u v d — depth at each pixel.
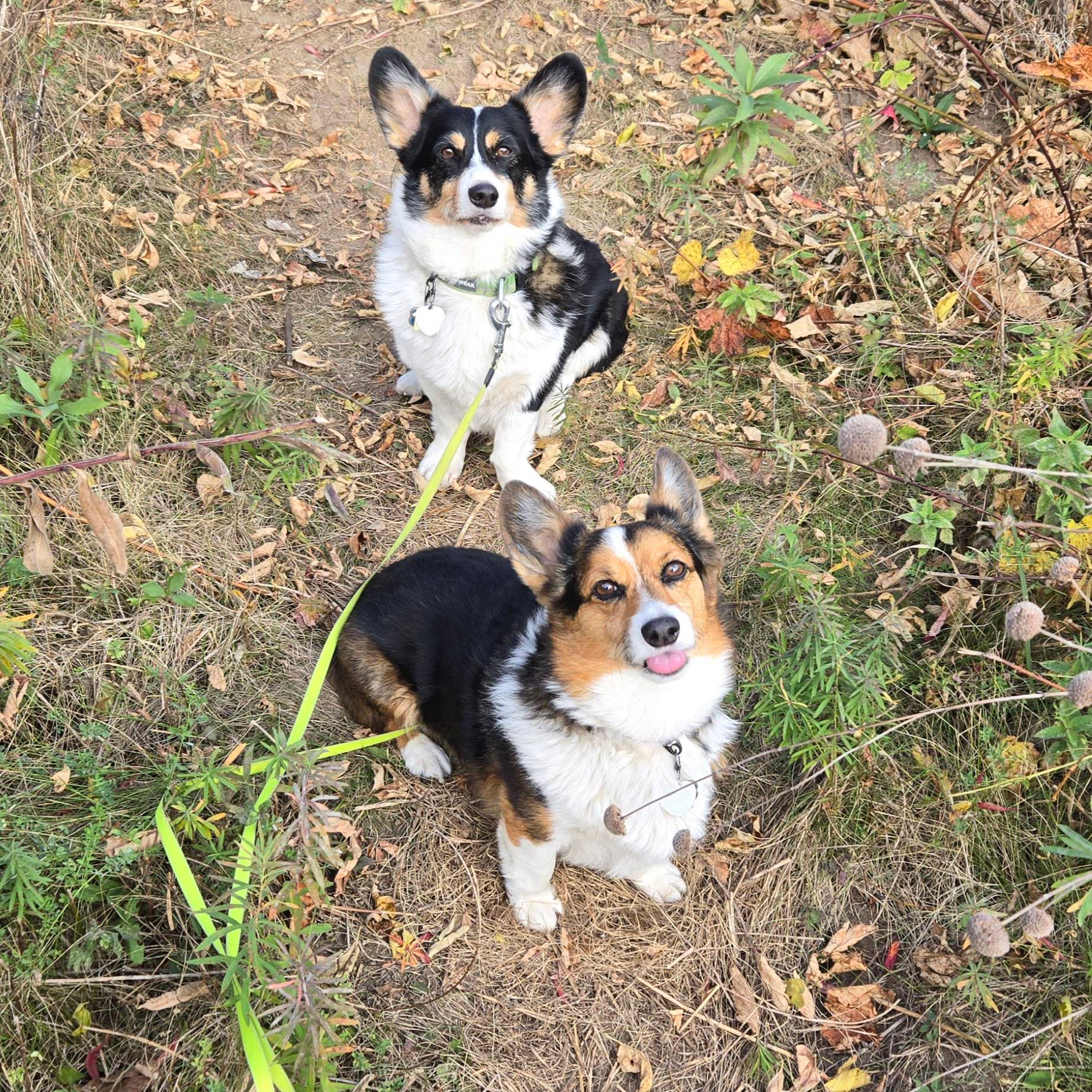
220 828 1.01
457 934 1.05
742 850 1.11
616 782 0.98
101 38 1.84
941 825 1.08
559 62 1.31
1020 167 1.60
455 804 1.13
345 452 1.41
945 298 1.42
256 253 1.64
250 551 1.29
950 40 1.77
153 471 1.30
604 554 0.94
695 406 1.48
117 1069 0.90
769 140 1.29
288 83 1.91
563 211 1.40
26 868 0.91
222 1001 0.91
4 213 1.35
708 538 1.01
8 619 1.02
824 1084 0.97
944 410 1.35
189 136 1.76
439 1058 0.97
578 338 1.40
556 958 1.04
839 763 1.10
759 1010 1.02
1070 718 1.02
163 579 1.22
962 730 1.12
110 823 0.99
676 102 1.89
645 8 2.02
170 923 0.94
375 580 1.15
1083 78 1.16
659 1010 1.02
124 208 1.58
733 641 1.16
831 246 1.58
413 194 1.31
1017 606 0.89
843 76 1.80
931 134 1.73
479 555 1.15
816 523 1.30
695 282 1.56
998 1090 0.95
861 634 1.16
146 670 1.13
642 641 0.92
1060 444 1.10
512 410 1.37
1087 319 1.34
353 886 1.07
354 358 1.54
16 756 1.03
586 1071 0.99
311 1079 0.83
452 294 1.31
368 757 1.15
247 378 1.47
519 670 1.01
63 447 1.24
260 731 1.07
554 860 1.03
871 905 1.07
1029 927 0.80
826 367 1.46
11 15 1.46
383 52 1.29
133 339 1.40
